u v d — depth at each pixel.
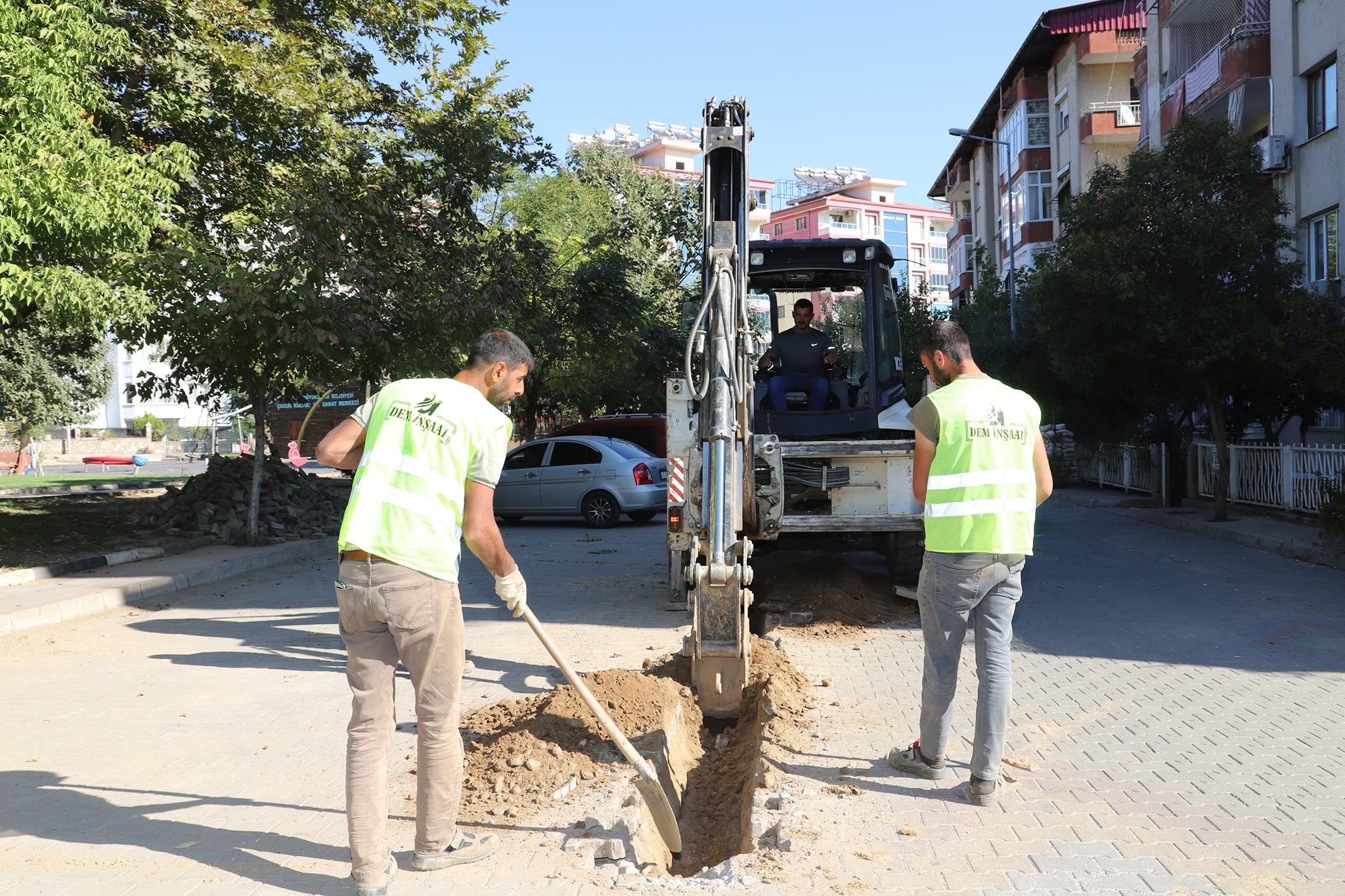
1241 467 16.67
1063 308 15.29
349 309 13.39
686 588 9.09
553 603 9.51
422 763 3.57
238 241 14.43
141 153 13.32
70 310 9.86
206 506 14.76
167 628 8.55
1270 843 3.72
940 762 4.48
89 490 22.12
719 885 3.43
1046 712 5.54
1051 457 26.23
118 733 5.40
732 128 7.00
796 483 8.66
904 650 7.23
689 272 35.47
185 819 4.12
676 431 8.93
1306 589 9.62
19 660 7.32
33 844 3.85
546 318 26.39
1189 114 15.43
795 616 8.17
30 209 8.81
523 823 4.02
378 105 17.25
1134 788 4.33
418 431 3.52
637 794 4.29
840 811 4.10
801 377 9.83
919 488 4.38
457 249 16.11
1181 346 14.18
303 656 7.43
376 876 3.36
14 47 8.88
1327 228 17.61
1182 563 11.65
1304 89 18.22
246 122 15.21
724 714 5.75
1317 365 13.52
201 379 14.51
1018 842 3.76
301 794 4.44
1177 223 14.14
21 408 31.44
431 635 3.47
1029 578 10.61
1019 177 39.41
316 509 15.95
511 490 18.23
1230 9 21.22
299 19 16.25
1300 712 5.47
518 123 17.89
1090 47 33.84
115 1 12.96
